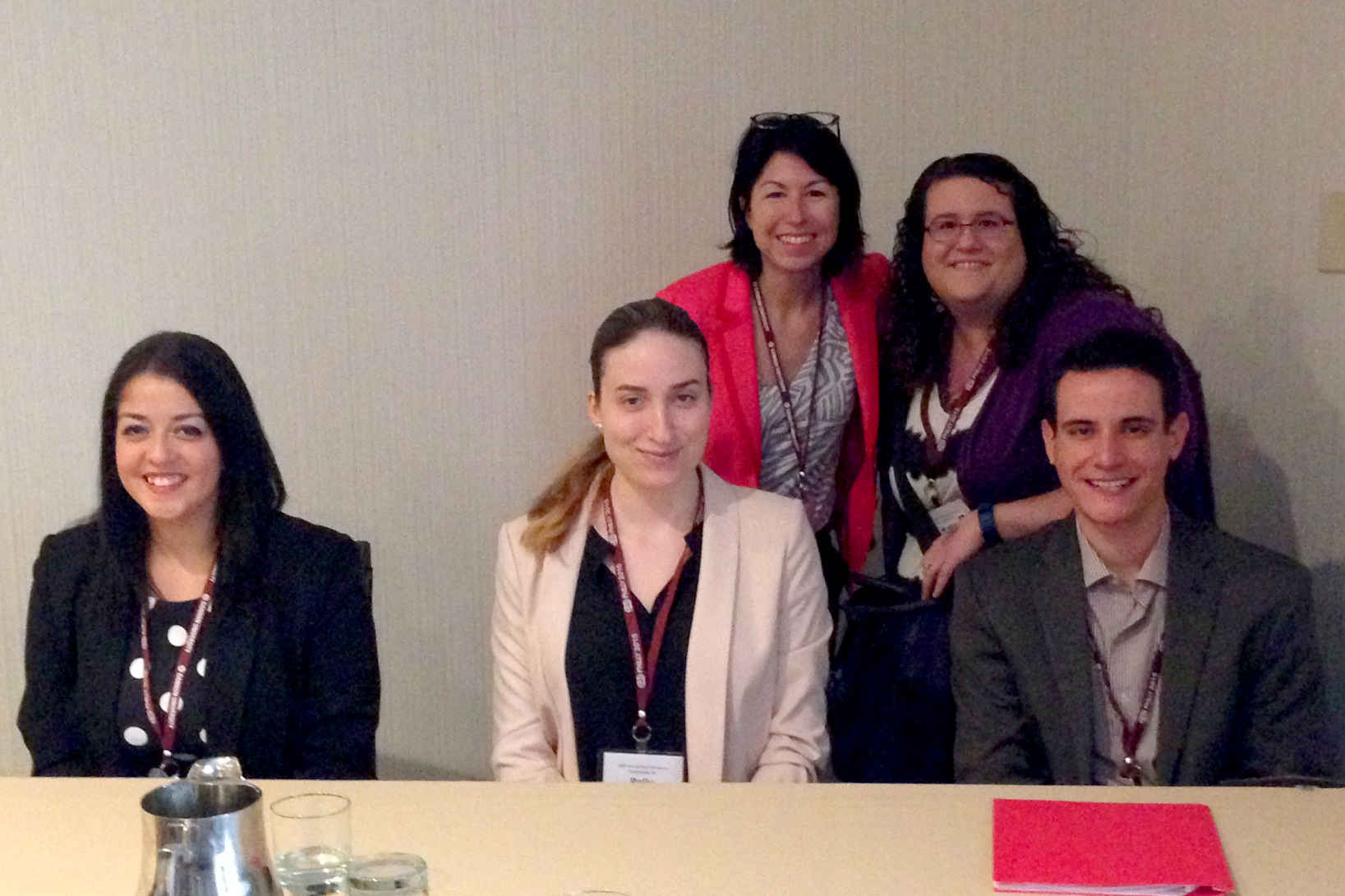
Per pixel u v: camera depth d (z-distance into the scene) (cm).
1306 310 217
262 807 115
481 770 280
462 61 257
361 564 201
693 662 177
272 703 188
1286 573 178
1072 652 181
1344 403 208
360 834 137
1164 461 180
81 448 260
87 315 256
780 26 262
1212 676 176
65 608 190
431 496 271
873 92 266
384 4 253
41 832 138
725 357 227
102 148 251
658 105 262
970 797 146
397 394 266
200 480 183
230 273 258
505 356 268
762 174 221
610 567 184
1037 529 205
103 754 185
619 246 266
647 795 147
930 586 212
